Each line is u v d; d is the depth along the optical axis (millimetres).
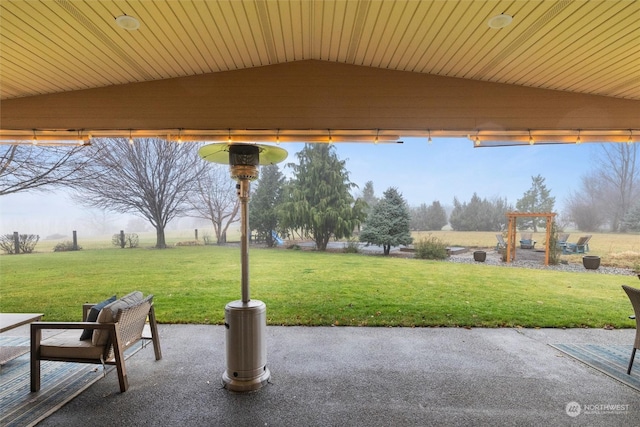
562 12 2123
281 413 2197
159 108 3262
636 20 2158
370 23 2521
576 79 3039
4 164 8211
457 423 2088
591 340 3564
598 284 6172
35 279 6359
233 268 7359
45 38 2420
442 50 2799
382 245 9617
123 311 2490
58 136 3262
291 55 3154
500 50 2686
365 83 3271
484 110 3271
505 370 2848
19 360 3059
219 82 3271
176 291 5594
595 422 2090
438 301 5027
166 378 2691
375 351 3275
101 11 2154
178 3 2150
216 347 3369
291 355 3180
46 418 2111
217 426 2045
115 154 9328
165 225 10031
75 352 2434
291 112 3277
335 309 4652
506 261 8492
